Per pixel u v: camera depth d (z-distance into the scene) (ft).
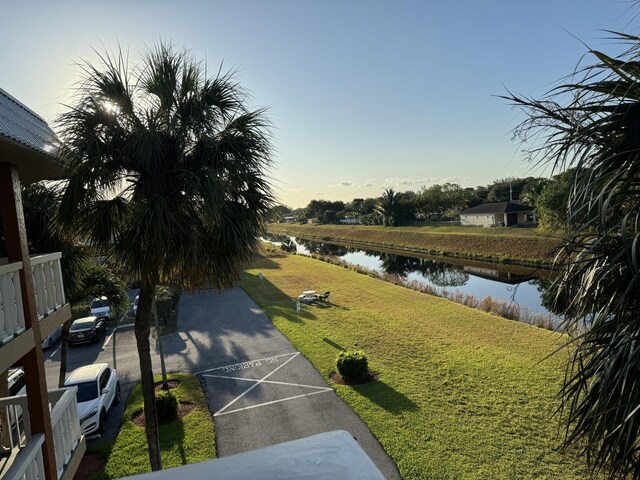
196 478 4.59
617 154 8.68
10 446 15.52
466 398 32.94
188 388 37.22
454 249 141.28
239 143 21.89
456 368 39.22
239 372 40.98
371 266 129.49
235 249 22.16
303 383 37.55
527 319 57.31
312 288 85.30
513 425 28.58
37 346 14.15
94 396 30.91
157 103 21.61
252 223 22.94
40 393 14.07
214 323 60.23
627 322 9.12
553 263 10.98
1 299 12.09
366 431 28.58
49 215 26.13
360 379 37.40
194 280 22.99
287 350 46.68
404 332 51.78
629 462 9.14
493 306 62.69
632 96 9.17
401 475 23.56
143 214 19.25
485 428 28.32
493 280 95.61
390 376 37.78
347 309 65.36
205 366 43.16
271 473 4.66
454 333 50.78
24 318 13.53
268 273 106.22
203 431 29.68
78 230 20.74
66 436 16.30
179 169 20.42
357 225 262.67
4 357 11.63
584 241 10.36
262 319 61.05
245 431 29.81
